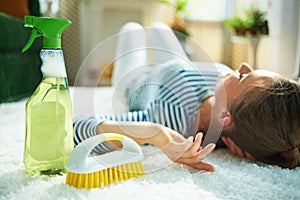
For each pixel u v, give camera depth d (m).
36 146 0.60
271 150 0.73
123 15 3.50
